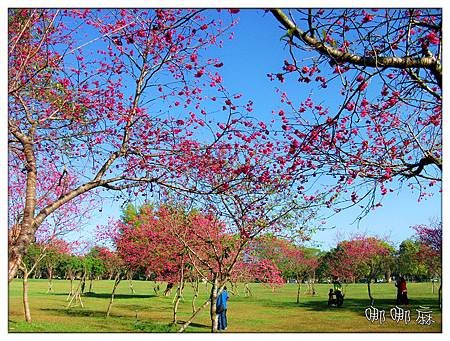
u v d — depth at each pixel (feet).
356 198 20.40
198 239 39.04
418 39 13.91
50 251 67.00
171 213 36.99
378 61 12.80
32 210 15.39
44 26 19.99
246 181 22.45
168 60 21.74
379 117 20.67
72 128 23.48
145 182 20.29
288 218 27.35
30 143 16.57
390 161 18.84
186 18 13.80
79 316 61.41
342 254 97.45
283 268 87.76
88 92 23.32
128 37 20.11
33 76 20.17
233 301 90.27
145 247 61.67
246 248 39.17
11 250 14.52
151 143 22.17
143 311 71.20
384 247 91.25
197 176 22.34
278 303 85.15
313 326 50.26
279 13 12.09
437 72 13.44
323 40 12.34
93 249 93.56
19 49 20.68
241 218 25.26
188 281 67.46
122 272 72.13
